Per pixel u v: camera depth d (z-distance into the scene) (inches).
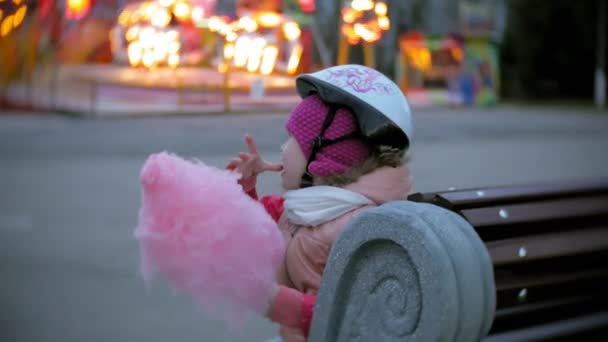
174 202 64.4
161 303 162.6
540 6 968.9
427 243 59.1
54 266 186.4
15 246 201.0
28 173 281.4
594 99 987.3
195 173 66.5
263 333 143.6
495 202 80.3
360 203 71.5
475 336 60.0
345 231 65.2
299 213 72.6
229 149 94.9
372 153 73.2
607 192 94.1
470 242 60.7
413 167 259.6
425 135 348.2
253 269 66.1
